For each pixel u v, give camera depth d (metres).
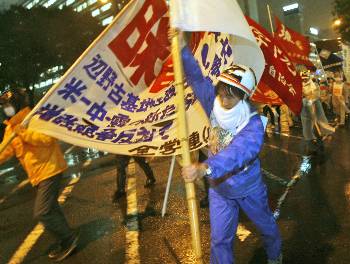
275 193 6.02
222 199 2.93
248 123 2.71
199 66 2.93
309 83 8.34
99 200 6.64
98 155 11.78
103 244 4.74
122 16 2.45
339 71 15.02
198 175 2.35
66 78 2.41
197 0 2.20
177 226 4.99
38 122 2.46
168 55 2.75
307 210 5.11
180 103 2.23
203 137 3.17
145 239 4.72
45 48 42.03
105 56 2.49
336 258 3.76
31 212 6.66
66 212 6.23
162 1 2.58
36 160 4.16
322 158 7.97
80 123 2.57
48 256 4.61
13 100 4.12
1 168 12.94
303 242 4.19
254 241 4.32
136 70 2.64
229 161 2.50
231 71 2.64
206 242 4.40
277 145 10.21
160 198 6.26
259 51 2.52
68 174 9.27
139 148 2.84
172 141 2.94
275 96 5.15
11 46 39.97
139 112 2.75
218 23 2.21
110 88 2.59
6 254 4.89
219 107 2.73
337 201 5.31
